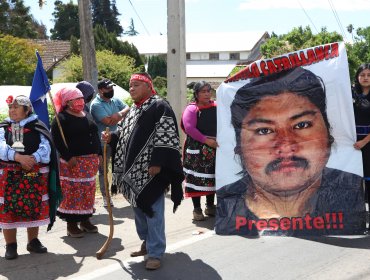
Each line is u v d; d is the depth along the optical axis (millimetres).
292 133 6164
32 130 5422
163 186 5105
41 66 5949
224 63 59281
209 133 6582
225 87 6367
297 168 6137
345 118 6043
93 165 6148
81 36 10898
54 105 5918
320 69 6105
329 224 6016
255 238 5996
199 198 6871
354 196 6031
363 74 6055
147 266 5098
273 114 6203
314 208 6066
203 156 6641
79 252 5699
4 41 30234
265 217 6129
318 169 6109
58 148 5902
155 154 4930
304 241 5832
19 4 37156
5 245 5941
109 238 5566
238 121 6305
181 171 5051
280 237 5992
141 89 5121
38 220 5527
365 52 43125
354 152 6070
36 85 5945
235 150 6297
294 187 6125
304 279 4770
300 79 6145
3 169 5363
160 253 5160
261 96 6242
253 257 5379
